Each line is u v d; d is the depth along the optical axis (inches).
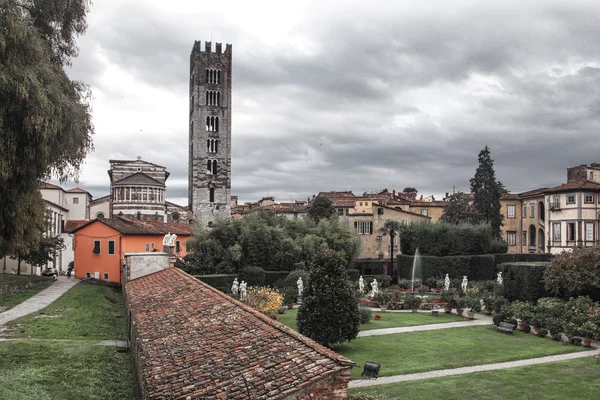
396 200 4018.2
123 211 4074.8
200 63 4608.8
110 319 1291.8
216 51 4724.4
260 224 2257.6
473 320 1503.4
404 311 1696.6
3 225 883.4
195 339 563.8
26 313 1278.3
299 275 2000.5
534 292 1640.0
